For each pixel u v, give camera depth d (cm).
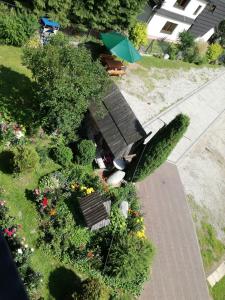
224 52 4359
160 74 3500
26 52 2014
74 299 1573
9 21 2494
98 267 1803
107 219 1900
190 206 2530
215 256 2361
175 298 2000
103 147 2256
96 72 2053
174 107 3228
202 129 3256
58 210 1886
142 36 3253
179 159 2816
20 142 2023
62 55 1959
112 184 2186
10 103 2203
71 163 2136
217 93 3847
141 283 1880
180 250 2233
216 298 2166
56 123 2105
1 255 1188
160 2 3550
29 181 1925
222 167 3027
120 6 2983
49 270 1689
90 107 2188
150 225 2228
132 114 2227
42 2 2666
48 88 1905
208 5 4053
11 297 1105
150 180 2481
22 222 1761
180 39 3978
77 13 2836
